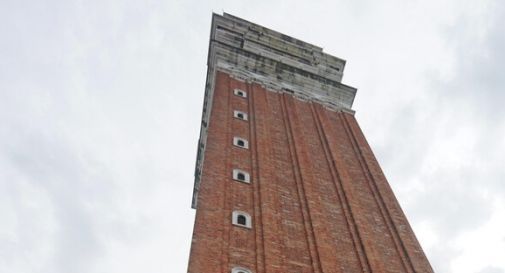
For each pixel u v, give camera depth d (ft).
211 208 79.97
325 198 97.09
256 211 83.56
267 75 156.04
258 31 180.14
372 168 116.06
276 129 122.21
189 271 64.59
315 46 187.52
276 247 75.41
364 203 100.63
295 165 105.70
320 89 158.61
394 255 85.71
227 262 68.69
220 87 138.21
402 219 96.94
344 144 128.57
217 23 177.06
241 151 104.58
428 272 83.35
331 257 77.46
